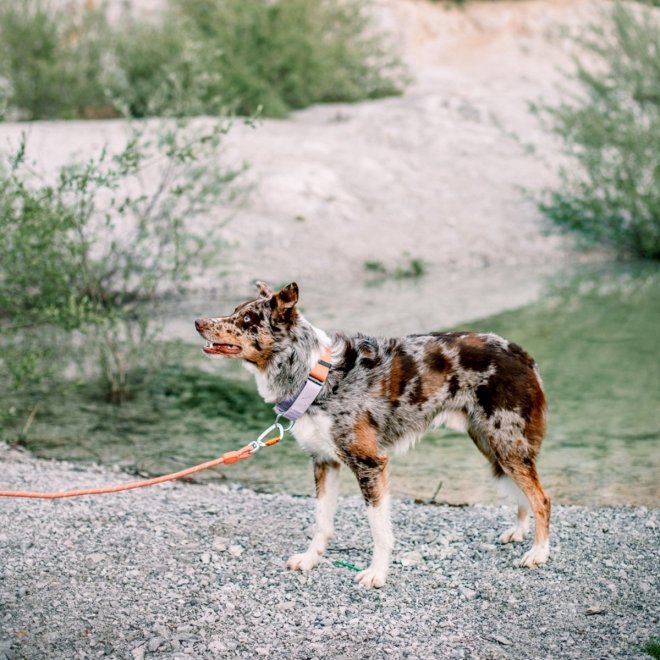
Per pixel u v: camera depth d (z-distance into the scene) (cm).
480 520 621
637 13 1964
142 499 650
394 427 547
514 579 535
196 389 920
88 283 931
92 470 716
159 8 2156
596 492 673
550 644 466
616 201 1516
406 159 1716
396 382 539
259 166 1562
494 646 464
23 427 814
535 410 548
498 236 1530
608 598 511
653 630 477
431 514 632
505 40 2575
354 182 1605
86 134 1551
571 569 545
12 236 865
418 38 2552
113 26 2031
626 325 1130
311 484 705
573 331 1103
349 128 1809
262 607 504
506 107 1956
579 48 2494
